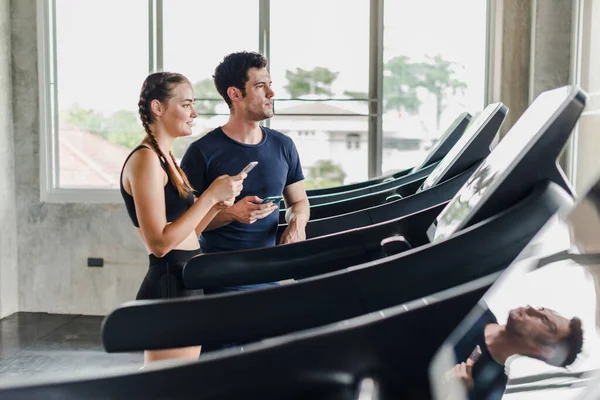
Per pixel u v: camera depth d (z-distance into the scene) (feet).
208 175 7.39
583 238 2.35
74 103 16.72
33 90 16.49
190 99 6.61
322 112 15.99
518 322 3.54
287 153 7.79
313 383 2.13
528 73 14.73
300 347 2.12
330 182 16.15
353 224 7.16
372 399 2.18
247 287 6.73
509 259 2.99
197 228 6.81
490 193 3.12
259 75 7.26
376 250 4.82
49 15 16.44
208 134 7.52
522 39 14.67
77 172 16.87
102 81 16.61
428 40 15.60
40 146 16.56
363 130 15.97
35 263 16.75
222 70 7.34
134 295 16.43
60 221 16.58
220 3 16.01
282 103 16.03
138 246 16.35
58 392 1.97
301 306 3.02
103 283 16.52
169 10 16.19
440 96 15.70
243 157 7.38
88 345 14.11
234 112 7.45
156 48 16.31
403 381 2.23
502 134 14.82
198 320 3.05
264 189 7.44
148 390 2.00
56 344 14.20
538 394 7.82
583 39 13.44
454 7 15.48
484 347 3.44
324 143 16.07
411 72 15.71
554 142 3.06
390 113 15.85
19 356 13.38
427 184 7.73
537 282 7.07
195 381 2.03
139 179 6.22
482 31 15.44
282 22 15.87
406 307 2.30
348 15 15.71
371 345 2.20
